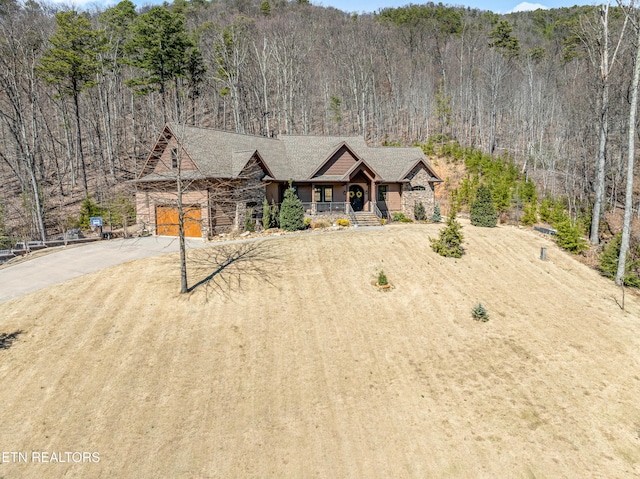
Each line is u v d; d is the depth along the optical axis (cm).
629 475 930
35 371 1212
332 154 3356
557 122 5656
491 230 2988
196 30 6444
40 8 4569
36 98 3928
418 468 925
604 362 1398
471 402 1164
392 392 1195
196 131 2925
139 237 2822
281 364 1302
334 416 1087
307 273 1991
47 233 3450
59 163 5247
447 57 8175
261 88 6159
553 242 2702
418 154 3912
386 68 7406
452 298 1823
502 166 4788
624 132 3800
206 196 2591
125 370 1232
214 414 1076
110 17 5378
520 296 1895
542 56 7919
